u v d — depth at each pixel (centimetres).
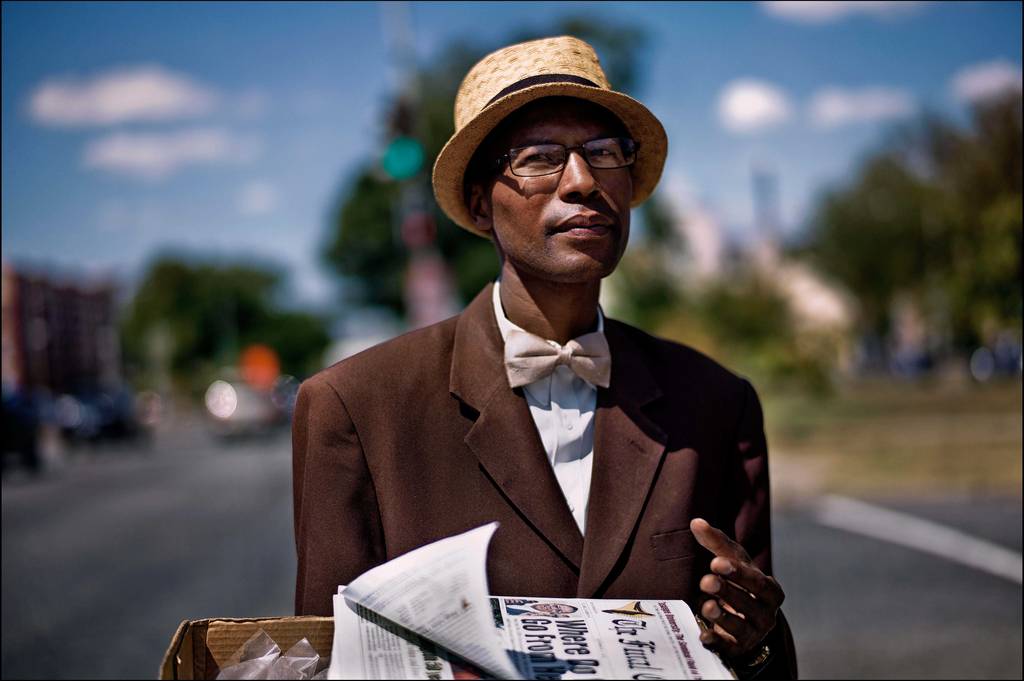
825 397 2022
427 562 146
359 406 172
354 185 4028
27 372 5888
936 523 901
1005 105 1591
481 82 186
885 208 4203
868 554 762
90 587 736
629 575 168
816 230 4531
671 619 154
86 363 6800
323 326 10075
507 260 184
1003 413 2097
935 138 2398
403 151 1081
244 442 2827
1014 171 1591
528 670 137
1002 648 517
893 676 476
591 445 179
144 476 1706
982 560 732
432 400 175
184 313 9481
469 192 200
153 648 564
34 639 588
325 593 163
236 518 1100
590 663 140
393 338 187
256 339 9688
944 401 2669
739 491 185
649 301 1917
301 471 176
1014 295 1548
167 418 5716
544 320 181
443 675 133
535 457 172
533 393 180
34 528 1076
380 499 169
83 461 2236
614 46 2942
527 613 152
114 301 7369
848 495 1093
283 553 852
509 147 178
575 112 178
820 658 507
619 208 178
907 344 5609
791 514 981
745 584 152
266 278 10125
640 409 180
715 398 187
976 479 1145
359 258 4009
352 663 134
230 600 674
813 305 4484
